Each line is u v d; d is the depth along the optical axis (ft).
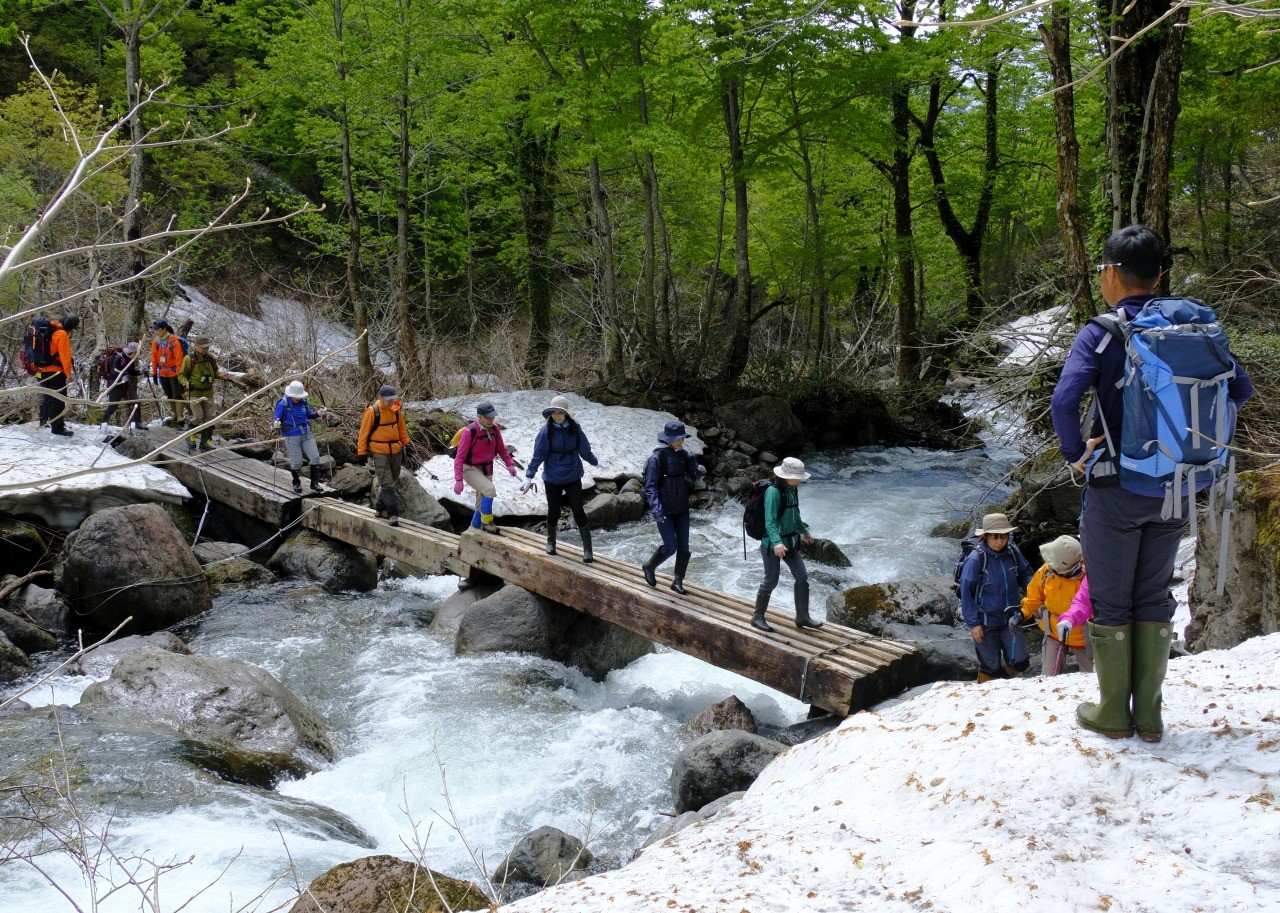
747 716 25.86
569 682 30.76
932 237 93.40
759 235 91.81
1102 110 60.34
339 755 24.95
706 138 75.72
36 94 56.90
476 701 27.96
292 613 35.81
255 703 24.54
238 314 71.77
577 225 86.17
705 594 30.01
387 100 66.39
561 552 33.81
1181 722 10.47
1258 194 58.34
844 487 61.26
